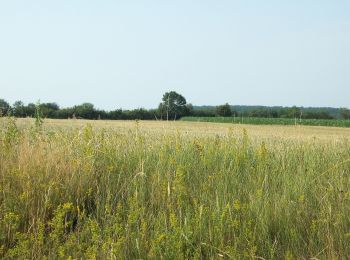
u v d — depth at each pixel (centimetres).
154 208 546
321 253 448
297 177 636
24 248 424
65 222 480
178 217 509
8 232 462
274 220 505
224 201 540
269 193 581
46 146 709
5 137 732
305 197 576
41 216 502
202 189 590
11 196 522
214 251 441
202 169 681
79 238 471
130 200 526
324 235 472
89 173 606
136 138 801
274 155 801
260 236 470
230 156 739
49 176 581
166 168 662
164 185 570
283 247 465
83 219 521
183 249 450
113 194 579
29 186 534
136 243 441
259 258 439
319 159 777
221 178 621
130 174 624
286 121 6019
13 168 573
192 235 460
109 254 423
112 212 541
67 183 574
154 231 465
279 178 642
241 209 515
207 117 6706
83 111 5747
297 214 520
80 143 722
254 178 645
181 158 705
